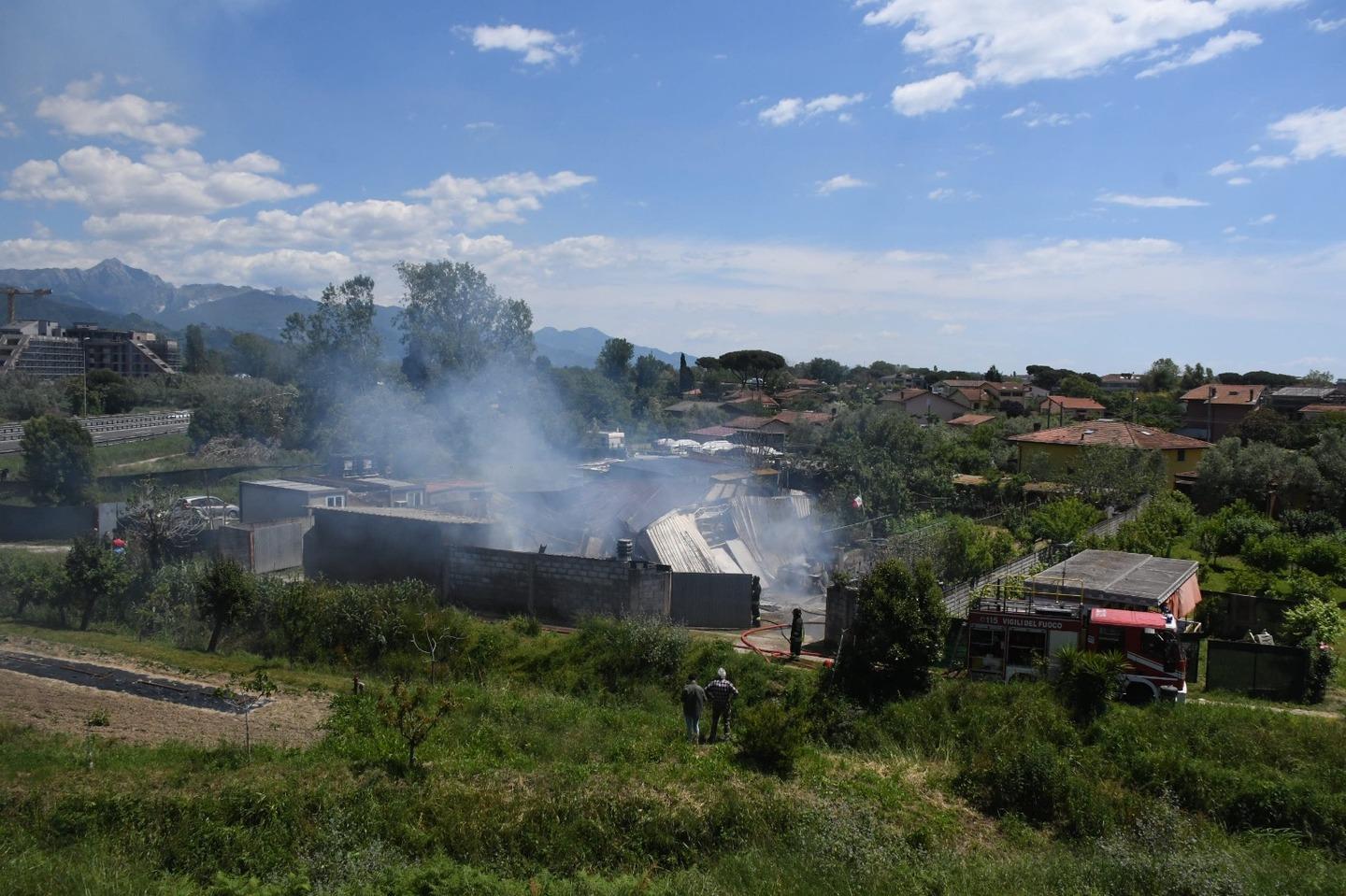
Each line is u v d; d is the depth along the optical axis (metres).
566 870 10.06
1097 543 26.61
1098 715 14.98
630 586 21.42
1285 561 29.53
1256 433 57.06
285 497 31.94
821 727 15.35
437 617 20.16
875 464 37.91
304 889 8.88
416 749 12.87
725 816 11.10
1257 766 13.22
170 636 21.22
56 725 14.00
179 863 9.60
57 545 34.19
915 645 16.48
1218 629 22.09
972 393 99.94
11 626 21.31
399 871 9.40
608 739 14.11
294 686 17.31
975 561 23.03
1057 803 12.08
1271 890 9.57
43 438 42.09
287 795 10.87
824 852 10.27
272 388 86.38
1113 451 38.75
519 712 15.35
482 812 10.88
